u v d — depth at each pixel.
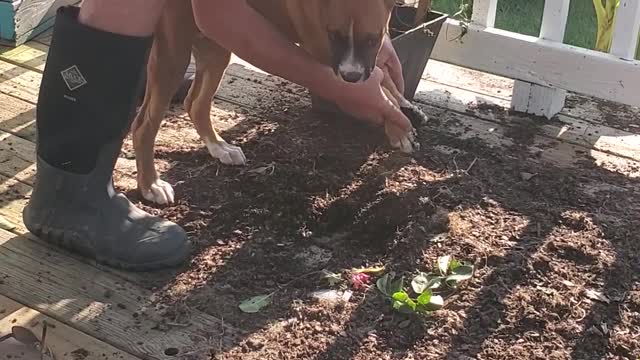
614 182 2.40
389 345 1.86
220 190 2.27
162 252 2.01
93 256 2.03
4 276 1.99
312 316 1.91
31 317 1.90
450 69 2.94
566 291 2.00
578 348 1.87
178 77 2.11
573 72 2.62
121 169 2.35
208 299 1.95
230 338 1.86
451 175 2.37
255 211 2.19
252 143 2.47
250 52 2.01
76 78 1.93
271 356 1.82
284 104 2.68
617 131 2.65
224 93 2.73
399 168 2.37
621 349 1.87
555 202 2.30
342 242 2.13
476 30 2.71
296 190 2.26
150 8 1.90
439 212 2.22
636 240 2.16
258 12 2.08
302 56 2.03
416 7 2.65
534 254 2.10
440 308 1.94
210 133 2.39
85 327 1.88
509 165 2.44
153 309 1.93
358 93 2.11
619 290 2.02
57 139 1.99
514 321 1.92
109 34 1.89
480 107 2.73
